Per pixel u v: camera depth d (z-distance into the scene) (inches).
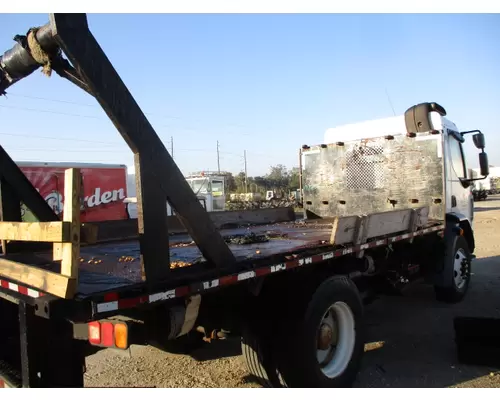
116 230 204.8
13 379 110.7
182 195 104.8
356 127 290.2
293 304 134.1
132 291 92.7
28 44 99.3
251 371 144.0
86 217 561.9
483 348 167.6
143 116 96.5
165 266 100.0
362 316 158.7
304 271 144.3
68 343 98.8
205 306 127.4
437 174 246.5
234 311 136.6
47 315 86.1
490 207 1248.8
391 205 263.1
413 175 254.8
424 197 251.3
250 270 118.6
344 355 151.9
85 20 86.3
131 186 643.5
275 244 166.7
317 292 137.8
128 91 93.8
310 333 133.8
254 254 135.2
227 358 183.9
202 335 145.8
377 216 167.9
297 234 205.5
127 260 140.9
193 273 107.0
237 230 237.0
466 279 268.7
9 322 123.3
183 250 156.1
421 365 170.7
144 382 159.8
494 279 317.1
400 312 243.8
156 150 99.1
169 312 103.2
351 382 150.6
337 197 286.4
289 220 309.6
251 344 139.9
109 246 183.8
